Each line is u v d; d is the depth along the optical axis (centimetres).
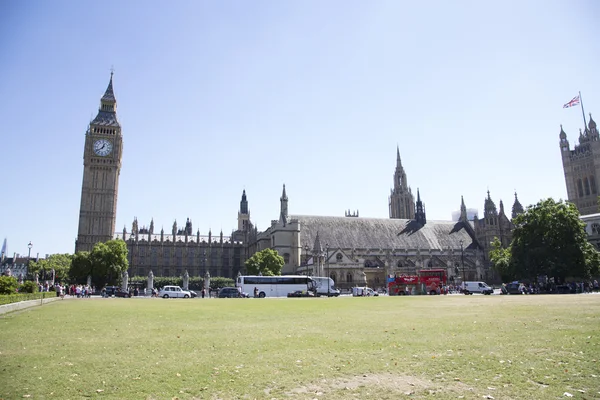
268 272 12762
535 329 2538
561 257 9306
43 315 4100
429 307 4753
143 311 4622
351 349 2044
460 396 1313
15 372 1652
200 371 1652
